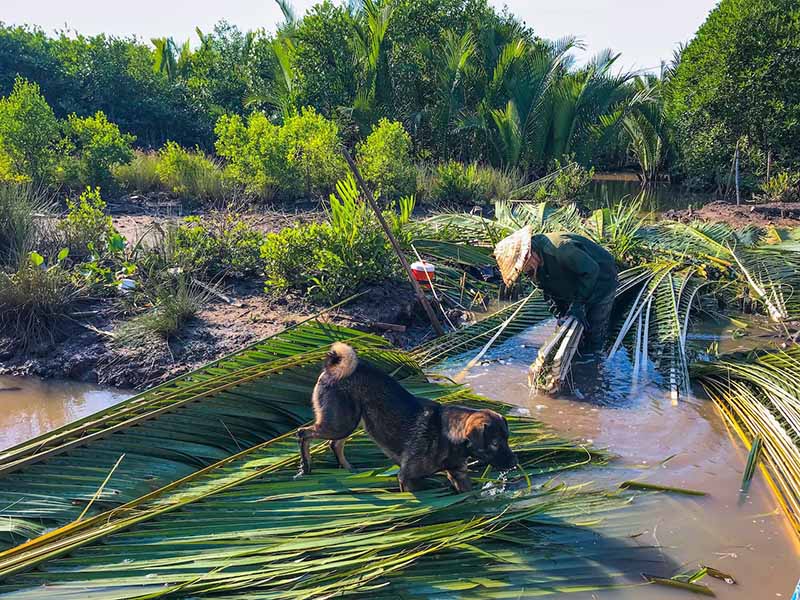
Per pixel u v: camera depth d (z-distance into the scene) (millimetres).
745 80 22250
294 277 9570
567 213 14211
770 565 4734
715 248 12633
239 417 5926
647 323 9188
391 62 28109
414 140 27859
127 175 17109
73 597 3811
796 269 11664
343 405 5148
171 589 3854
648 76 33875
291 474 5223
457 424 4934
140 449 5367
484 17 30781
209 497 4773
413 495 5051
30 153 15609
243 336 8234
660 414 7098
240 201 15859
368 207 10797
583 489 5594
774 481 5688
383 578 4281
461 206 17453
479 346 8867
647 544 4891
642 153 33062
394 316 9336
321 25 26875
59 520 4602
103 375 7688
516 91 26609
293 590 3992
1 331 8359
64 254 9109
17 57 27906
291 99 27016
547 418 6953
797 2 22094
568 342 7871
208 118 30766
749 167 26766
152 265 9555
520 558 4633
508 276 8164
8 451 5066
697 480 5793
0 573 3887
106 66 28906
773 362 7906
